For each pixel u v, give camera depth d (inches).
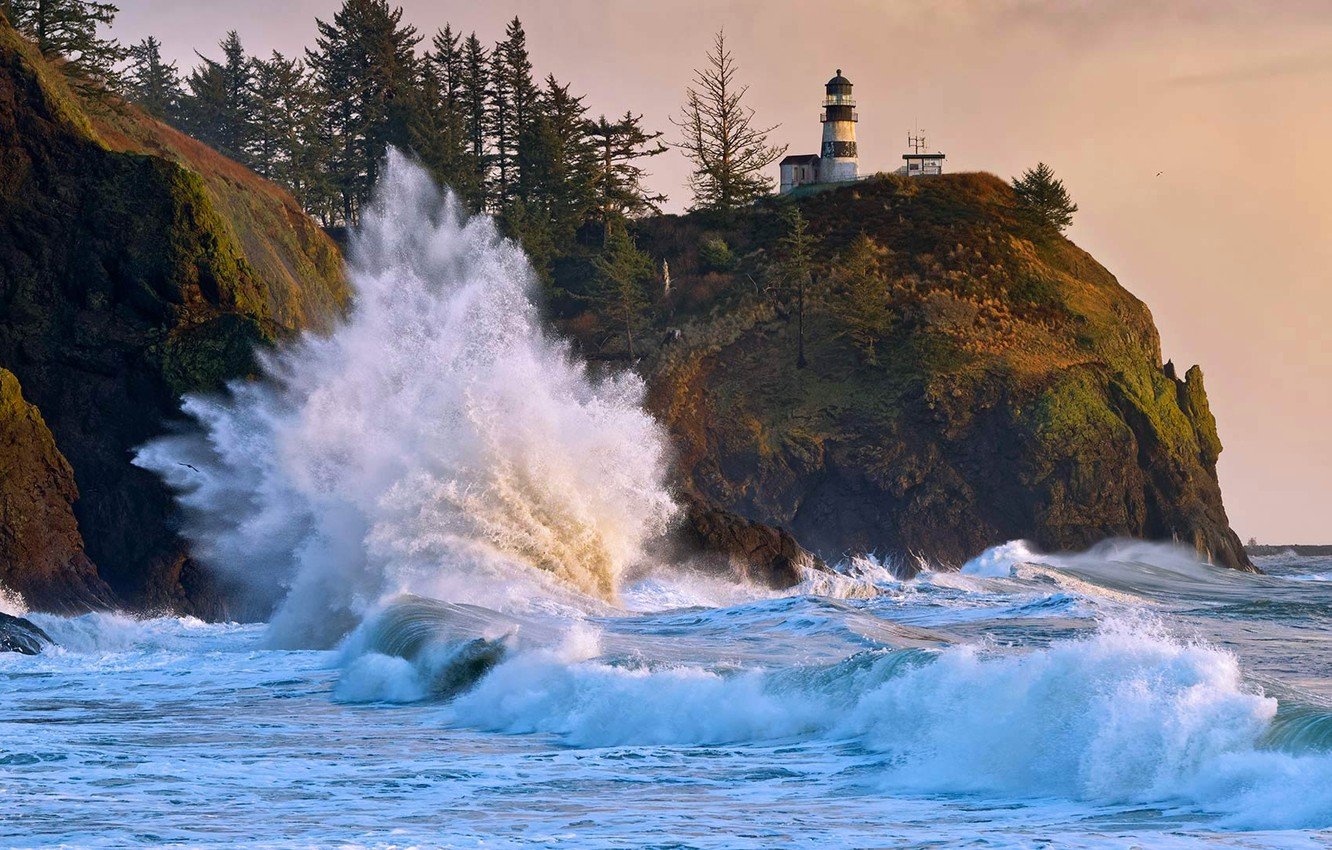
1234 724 1187.3
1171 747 1185.4
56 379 5728.3
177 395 5595.5
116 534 5398.6
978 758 1321.4
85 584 5132.9
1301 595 6953.7
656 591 4726.9
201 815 1174.3
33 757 1576.0
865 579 6259.8
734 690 1761.8
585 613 4020.7
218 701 2256.4
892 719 1531.7
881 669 1672.0
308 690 2394.2
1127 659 1376.7
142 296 5871.1
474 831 1088.2
